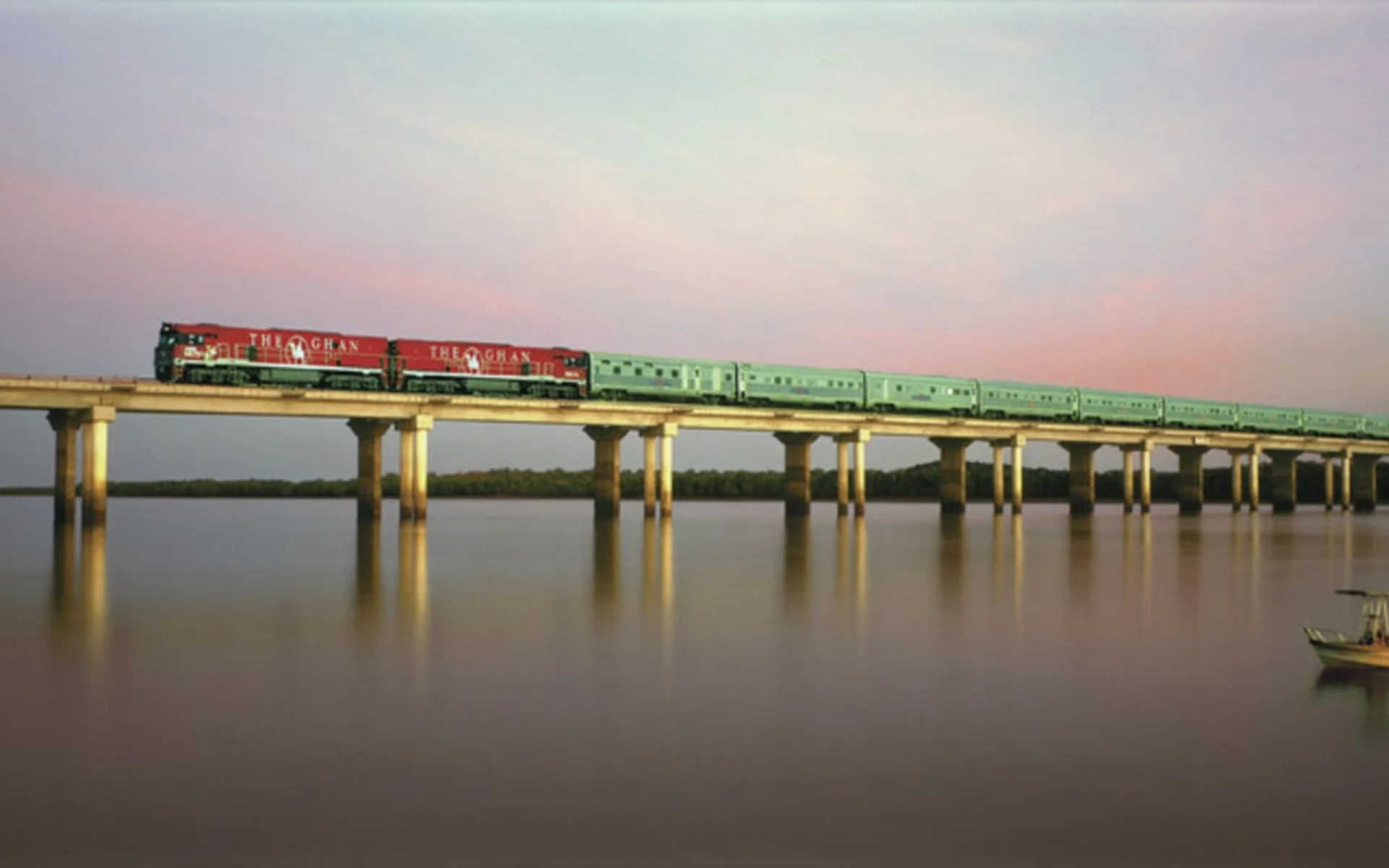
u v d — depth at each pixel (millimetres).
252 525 113812
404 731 24516
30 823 19031
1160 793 20578
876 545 79875
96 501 76375
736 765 22094
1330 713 26297
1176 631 38281
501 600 46219
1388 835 18703
